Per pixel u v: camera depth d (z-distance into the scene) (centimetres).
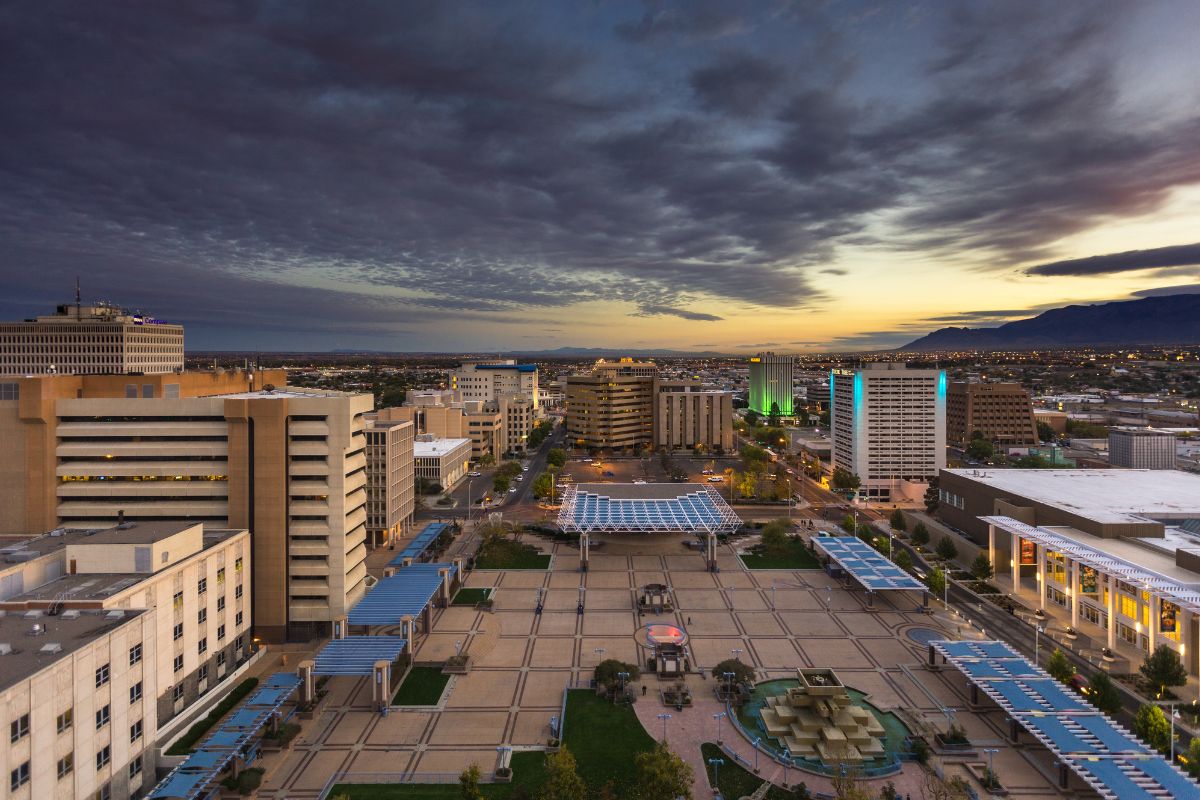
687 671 10562
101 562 8562
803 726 8594
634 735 8725
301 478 11656
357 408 12300
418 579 12669
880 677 10369
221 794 7525
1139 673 10588
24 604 7581
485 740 8656
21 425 11288
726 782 7738
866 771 7881
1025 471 19000
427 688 10038
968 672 9525
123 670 7169
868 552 15375
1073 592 12688
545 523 19925
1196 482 17450
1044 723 8138
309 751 8412
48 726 6106
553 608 13262
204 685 9662
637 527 15762
